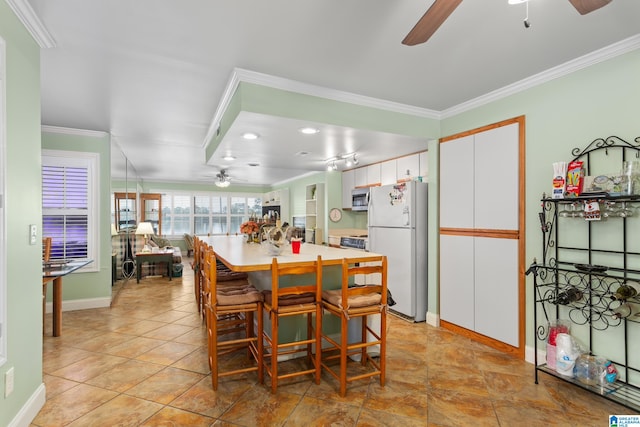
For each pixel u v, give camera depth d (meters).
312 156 4.37
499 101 2.88
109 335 3.20
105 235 4.24
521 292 2.67
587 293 2.27
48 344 2.97
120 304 4.39
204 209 10.23
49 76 2.54
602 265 2.20
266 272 2.82
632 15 1.80
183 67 2.41
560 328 2.34
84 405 2.00
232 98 2.81
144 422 1.84
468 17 1.80
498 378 2.36
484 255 2.98
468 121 3.17
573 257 2.36
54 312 3.16
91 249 4.14
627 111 2.09
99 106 3.22
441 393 2.15
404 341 3.06
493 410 1.97
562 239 2.43
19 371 1.71
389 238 3.92
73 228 4.05
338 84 2.74
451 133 3.36
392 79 2.64
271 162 4.88
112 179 4.47
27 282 1.80
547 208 2.51
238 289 2.52
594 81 2.25
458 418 1.89
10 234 1.62
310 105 2.78
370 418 1.88
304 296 2.29
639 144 2.04
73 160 4.04
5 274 1.58
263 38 2.03
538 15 1.79
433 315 3.50
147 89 2.81
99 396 2.10
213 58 2.28
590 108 2.27
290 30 1.94
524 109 2.68
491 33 1.97
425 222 3.71
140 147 5.06
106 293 4.26
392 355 2.75
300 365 2.57
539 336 2.56
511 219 2.76
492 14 1.78
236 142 3.52
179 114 3.48
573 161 2.35
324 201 6.38
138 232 6.32
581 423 1.84
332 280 2.85
